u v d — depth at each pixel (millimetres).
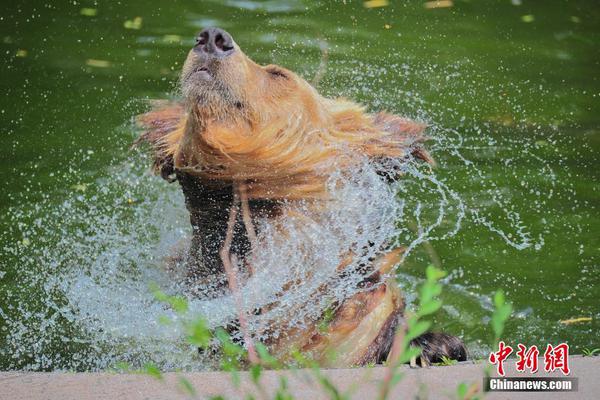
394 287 10180
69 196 13500
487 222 13117
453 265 12195
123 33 19688
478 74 17797
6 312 10938
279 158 8914
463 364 7414
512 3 22156
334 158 9398
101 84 17172
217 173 8930
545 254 12461
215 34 8656
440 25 20516
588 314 11164
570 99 16984
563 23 21016
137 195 13547
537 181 14164
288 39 19141
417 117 15562
